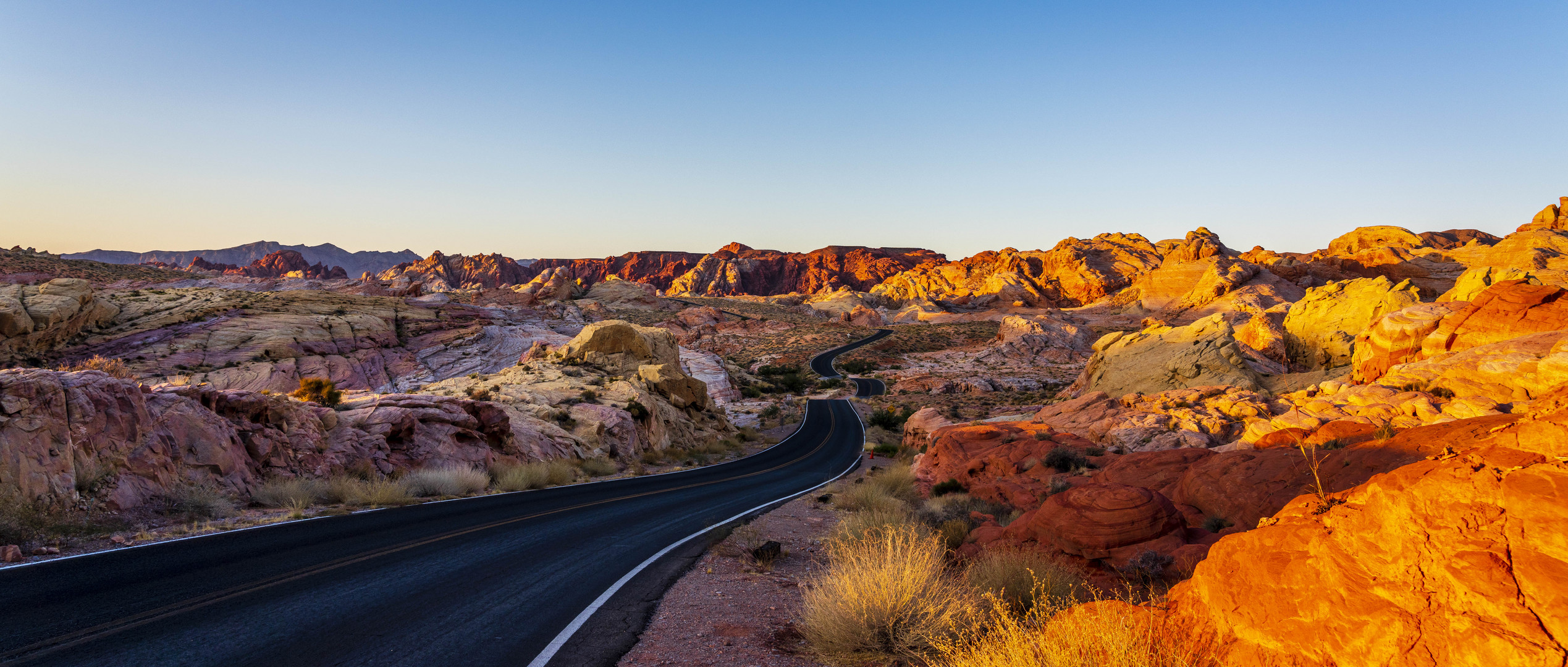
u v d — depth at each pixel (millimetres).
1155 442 18984
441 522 12164
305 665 4965
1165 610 4461
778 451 46656
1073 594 5914
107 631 5410
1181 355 36469
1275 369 43188
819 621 6125
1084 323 167875
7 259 116188
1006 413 52750
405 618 6320
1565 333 13367
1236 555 4152
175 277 149750
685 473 29297
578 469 26047
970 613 5715
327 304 86562
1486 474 3162
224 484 12711
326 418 17375
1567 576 2635
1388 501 3426
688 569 9422
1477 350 14289
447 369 77250
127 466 11086
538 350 57500
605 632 6309
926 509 15055
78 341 64188
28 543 8266
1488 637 2703
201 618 5895
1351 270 142375
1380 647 3055
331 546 9398
